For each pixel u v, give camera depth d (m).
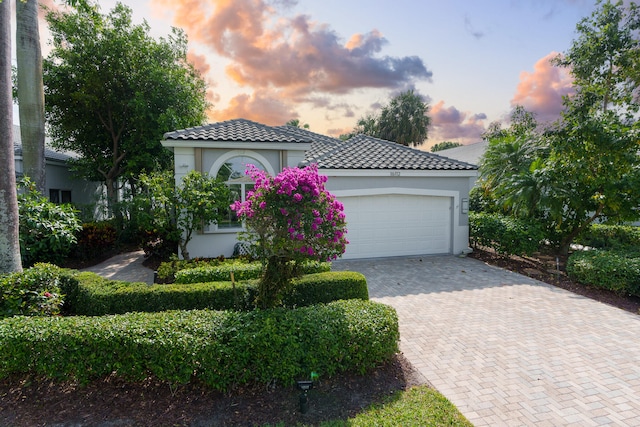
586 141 10.34
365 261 12.66
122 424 3.79
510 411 4.09
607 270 8.57
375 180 12.88
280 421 3.83
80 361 4.23
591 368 5.08
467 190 13.78
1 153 6.83
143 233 13.12
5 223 6.86
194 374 4.43
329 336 4.49
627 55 14.81
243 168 12.68
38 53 12.14
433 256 13.56
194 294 6.20
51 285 6.45
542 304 7.98
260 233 5.45
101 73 16.52
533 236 11.46
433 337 6.16
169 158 19.11
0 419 3.86
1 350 4.23
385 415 3.91
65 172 19.34
